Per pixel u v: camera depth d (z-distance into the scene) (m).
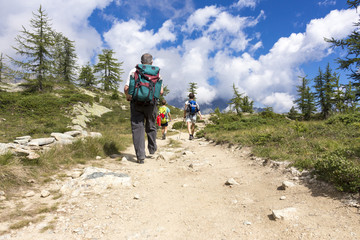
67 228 1.72
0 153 3.08
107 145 5.34
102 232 1.68
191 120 8.55
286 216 1.77
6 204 2.09
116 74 46.03
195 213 2.06
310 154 3.37
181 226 1.80
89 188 2.68
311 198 2.12
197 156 4.95
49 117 19.19
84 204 2.23
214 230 1.71
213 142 6.93
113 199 2.41
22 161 3.14
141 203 2.33
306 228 1.58
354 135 4.39
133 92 3.83
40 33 30.61
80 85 44.97
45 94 26.95
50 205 2.16
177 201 2.39
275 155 3.66
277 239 1.50
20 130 13.12
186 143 7.55
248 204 2.19
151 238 1.61
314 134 4.89
